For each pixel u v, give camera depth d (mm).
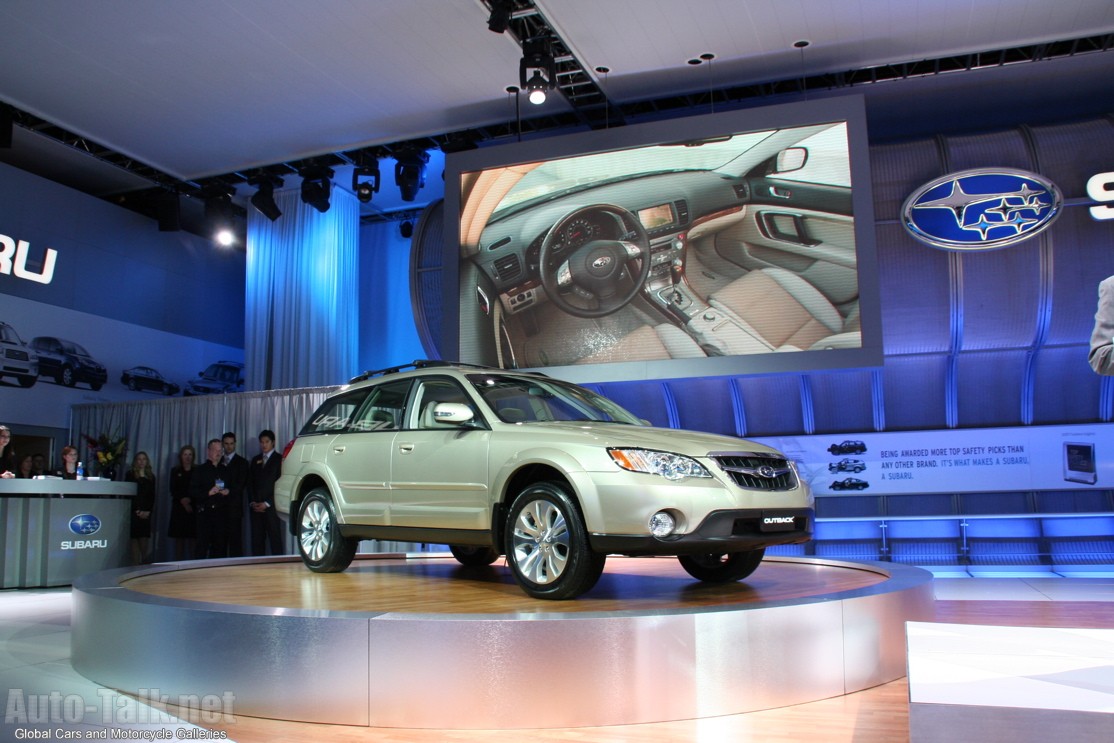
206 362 17422
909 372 12430
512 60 11578
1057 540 11781
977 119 13273
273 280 15922
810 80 12289
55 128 13781
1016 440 11930
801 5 10203
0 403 13289
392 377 5906
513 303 11523
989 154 11836
